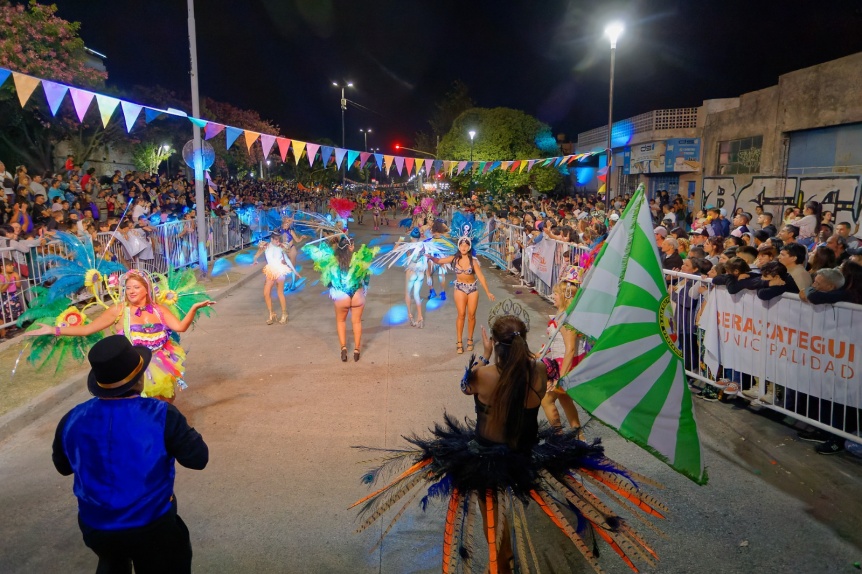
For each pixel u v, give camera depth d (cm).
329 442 554
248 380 727
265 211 2533
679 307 696
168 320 521
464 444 340
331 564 380
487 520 315
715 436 555
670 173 2572
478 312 1111
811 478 477
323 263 792
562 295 549
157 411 281
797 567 370
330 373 752
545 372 347
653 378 360
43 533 416
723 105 2359
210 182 2069
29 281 938
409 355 830
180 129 2541
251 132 968
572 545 397
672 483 473
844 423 504
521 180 3053
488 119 3109
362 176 5950
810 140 1702
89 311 904
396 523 424
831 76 1583
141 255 1280
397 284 1441
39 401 624
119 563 284
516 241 1560
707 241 884
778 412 602
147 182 2069
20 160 1822
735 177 2041
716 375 638
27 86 642
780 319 557
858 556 379
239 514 436
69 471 290
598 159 3256
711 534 405
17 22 1423
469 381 340
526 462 328
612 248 382
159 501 278
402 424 594
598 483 359
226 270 1611
